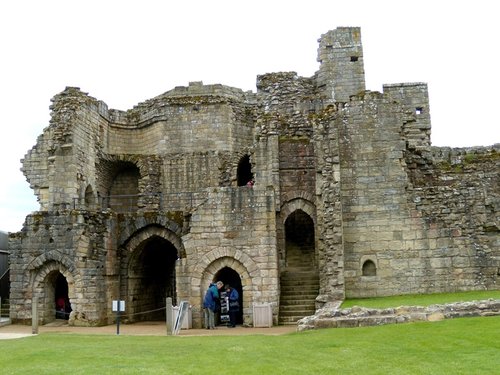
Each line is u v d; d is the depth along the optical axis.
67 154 35.34
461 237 26.19
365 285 26.45
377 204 26.98
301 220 35.56
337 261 25.84
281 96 34.88
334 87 38.41
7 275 36.72
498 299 19.78
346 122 27.75
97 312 28.97
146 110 42.34
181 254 30.64
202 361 13.37
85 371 12.25
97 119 39.47
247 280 26.88
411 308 19.27
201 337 19.77
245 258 27.00
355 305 21.94
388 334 16.42
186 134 40.75
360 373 11.66
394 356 13.35
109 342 18.05
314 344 15.58
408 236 26.58
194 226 27.48
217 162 39.59
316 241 29.86
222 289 29.02
